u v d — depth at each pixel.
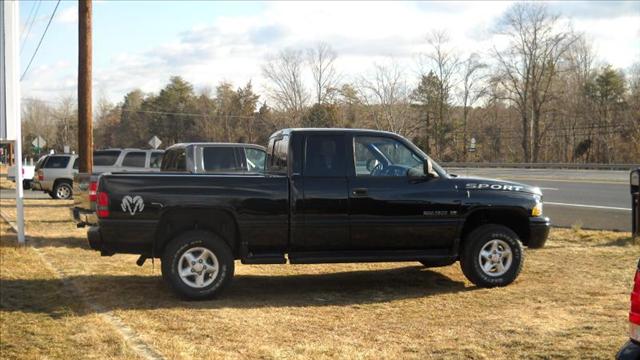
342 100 54.69
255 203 7.26
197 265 7.23
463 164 54.59
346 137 7.61
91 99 15.16
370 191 7.48
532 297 7.28
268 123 61.34
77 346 5.61
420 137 65.19
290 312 6.74
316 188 7.38
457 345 5.51
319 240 7.44
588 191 22.80
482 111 70.69
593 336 5.68
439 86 64.50
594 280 8.12
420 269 9.20
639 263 3.47
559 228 13.44
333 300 7.32
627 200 19.47
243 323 6.29
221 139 82.00
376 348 5.45
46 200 23.20
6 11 11.63
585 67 67.25
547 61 64.38
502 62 65.62
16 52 11.75
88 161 15.08
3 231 13.73
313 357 5.21
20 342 5.75
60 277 8.67
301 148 7.49
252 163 13.05
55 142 112.88
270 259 7.36
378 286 8.08
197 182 7.20
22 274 8.87
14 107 11.74
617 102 63.50
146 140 98.94
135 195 7.08
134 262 9.87
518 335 5.77
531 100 65.75
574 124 65.81
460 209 7.72
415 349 5.41
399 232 7.58
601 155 62.69
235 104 82.44
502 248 7.87
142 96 112.25
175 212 7.21
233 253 7.54
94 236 7.25
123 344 5.57
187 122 95.44
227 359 5.17
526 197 7.95
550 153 67.94
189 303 7.16
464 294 7.53
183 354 5.29
